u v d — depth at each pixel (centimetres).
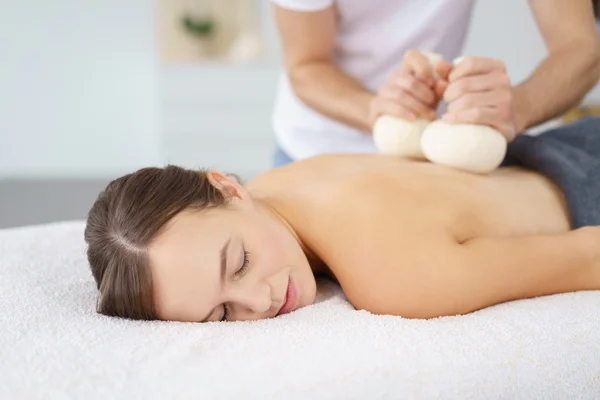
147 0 511
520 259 104
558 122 346
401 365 85
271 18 495
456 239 109
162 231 100
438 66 121
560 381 88
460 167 120
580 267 107
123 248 101
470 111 117
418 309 103
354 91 150
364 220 110
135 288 100
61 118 525
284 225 117
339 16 158
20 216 374
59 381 83
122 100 524
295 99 169
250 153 460
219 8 497
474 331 93
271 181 135
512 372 86
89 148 531
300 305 108
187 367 85
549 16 137
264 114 454
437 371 85
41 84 520
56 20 512
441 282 102
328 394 82
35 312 100
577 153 127
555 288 108
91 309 105
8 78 519
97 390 82
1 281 115
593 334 93
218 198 107
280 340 90
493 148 118
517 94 127
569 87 131
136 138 530
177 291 99
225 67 448
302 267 109
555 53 135
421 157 129
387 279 104
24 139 527
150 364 85
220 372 84
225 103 454
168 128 457
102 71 520
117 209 104
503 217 116
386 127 127
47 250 134
